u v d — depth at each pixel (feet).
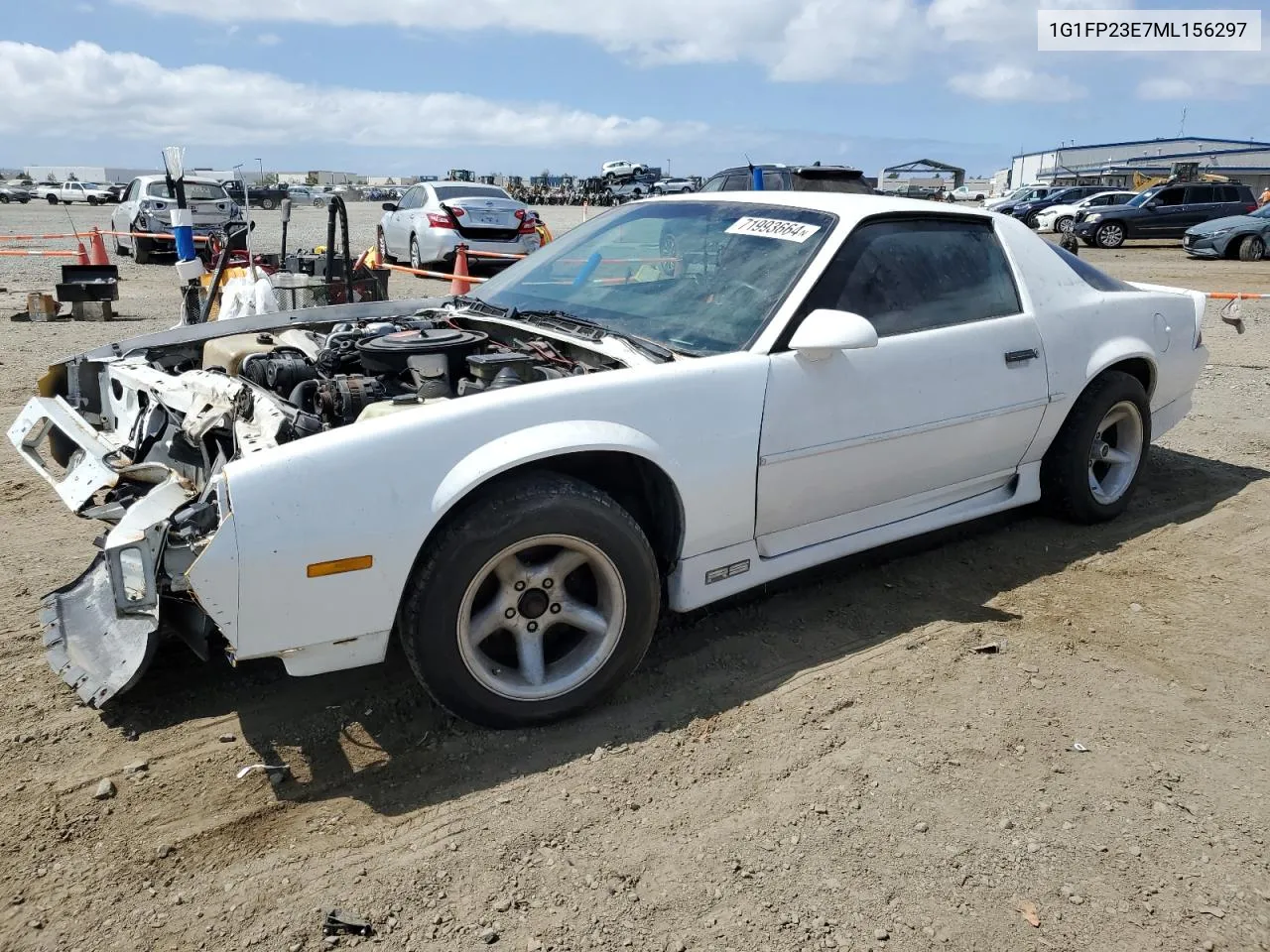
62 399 12.25
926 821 8.00
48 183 181.68
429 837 7.75
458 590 8.41
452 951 6.62
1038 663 10.58
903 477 11.62
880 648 10.89
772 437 10.06
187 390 10.34
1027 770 8.73
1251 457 18.38
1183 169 127.65
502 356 10.19
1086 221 80.64
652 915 6.96
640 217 13.20
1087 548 13.83
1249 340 32.35
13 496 15.62
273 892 7.14
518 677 9.18
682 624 11.45
